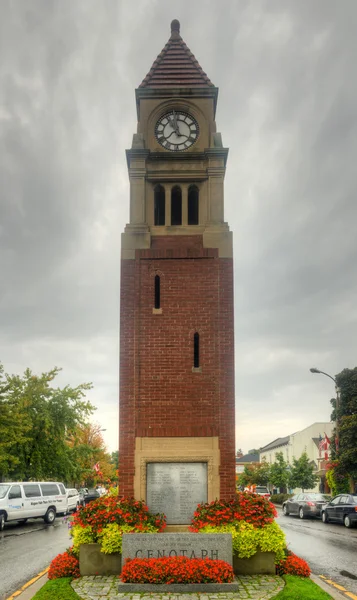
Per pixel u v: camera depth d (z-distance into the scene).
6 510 27.56
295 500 37.69
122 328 17.50
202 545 13.52
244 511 14.73
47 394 39.97
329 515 31.69
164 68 19.91
